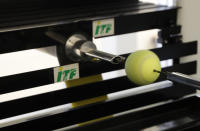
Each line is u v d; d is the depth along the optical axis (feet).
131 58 2.83
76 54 2.96
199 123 3.15
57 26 2.89
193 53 3.50
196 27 3.54
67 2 3.31
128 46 3.26
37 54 2.91
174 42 3.39
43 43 2.89
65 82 3.09
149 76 2.77
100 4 3.42
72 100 3.14
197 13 3.50
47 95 3.05
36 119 3.02
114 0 3.46
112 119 3.15
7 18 3.03
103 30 3.07
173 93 3.48
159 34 3.35
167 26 3.33
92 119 3.22
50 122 3.07
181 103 3.34
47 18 3.03
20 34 2.81
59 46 2.96
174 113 3.28
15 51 2.83
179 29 3.37
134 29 3.19
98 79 3.19
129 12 3.18
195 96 3.36
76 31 2.97
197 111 3.28
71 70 3.06
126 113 3.22
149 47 3.36
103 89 3.23
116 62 2.55
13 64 2.87
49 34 2.89
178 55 3.43
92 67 3.14
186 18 3.45
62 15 3.10
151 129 3.09
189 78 2.56
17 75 2.90
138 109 3.34
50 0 3.25
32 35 2.85
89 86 3.17
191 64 3.52
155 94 3.41
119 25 3.12
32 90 3.01
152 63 2.77
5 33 2.77
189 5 3.43
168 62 3.49
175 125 3.13
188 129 3.12
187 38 3.52
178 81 2.61
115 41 3.17
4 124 2.95
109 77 3.24
